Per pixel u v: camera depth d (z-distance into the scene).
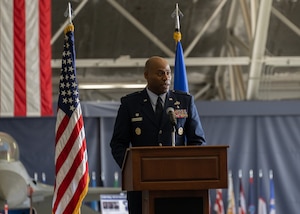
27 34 21.94
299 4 27.30
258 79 26.83
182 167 8.80
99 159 25.53
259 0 24.80
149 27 28.38
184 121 10.12
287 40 29.09
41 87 22.08
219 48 29.98
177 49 14.92
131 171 8.81
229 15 27.84
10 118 25.28
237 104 25.84
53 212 11.33
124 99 10.28
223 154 8.85
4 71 21.86
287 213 25.80
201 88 32.72
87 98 32.31
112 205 23.48
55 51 28.81
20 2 21.91
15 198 18.05
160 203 8.93
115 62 27.55
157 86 10.07
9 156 18.64
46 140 25.44
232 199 25.14
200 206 8.96
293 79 31.14
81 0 26.44
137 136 10.07
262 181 25.88
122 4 27.00
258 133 26.08
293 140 26.06
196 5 27.22
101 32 28.38
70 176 11.38
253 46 26.11
